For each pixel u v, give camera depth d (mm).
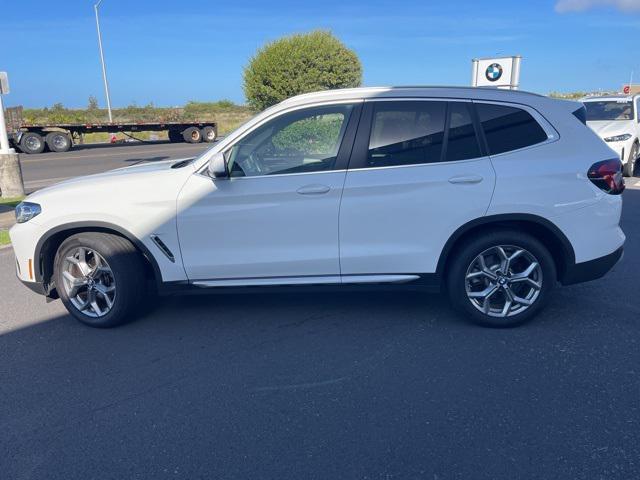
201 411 3244
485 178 4035
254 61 24406
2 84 11070
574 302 4812
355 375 3623
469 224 4090
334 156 4148
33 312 4953
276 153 4215
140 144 31234
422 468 2684
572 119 4203
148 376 3688
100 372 3760
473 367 3684
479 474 2629
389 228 4129
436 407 3213
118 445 2938
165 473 2705
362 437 2945
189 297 5176
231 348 4078
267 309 4828
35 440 3002
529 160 4074
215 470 2717
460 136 4125
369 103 4160
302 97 4250
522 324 4320
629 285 5215
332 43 23656
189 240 4242
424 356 3865
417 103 4145
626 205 9047
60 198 4332
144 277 4492
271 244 4211
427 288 4277
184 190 4191
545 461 2705
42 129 25688
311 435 2977
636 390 3340
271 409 3244
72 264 4441
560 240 4125
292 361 3846
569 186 4055
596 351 3869
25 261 4445
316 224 4148
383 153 4125
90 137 37062
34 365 3891
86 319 4492
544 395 3309
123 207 4223
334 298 5059
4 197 11289
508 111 4164
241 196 4141
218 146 4223
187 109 54781
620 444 2818
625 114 12617
